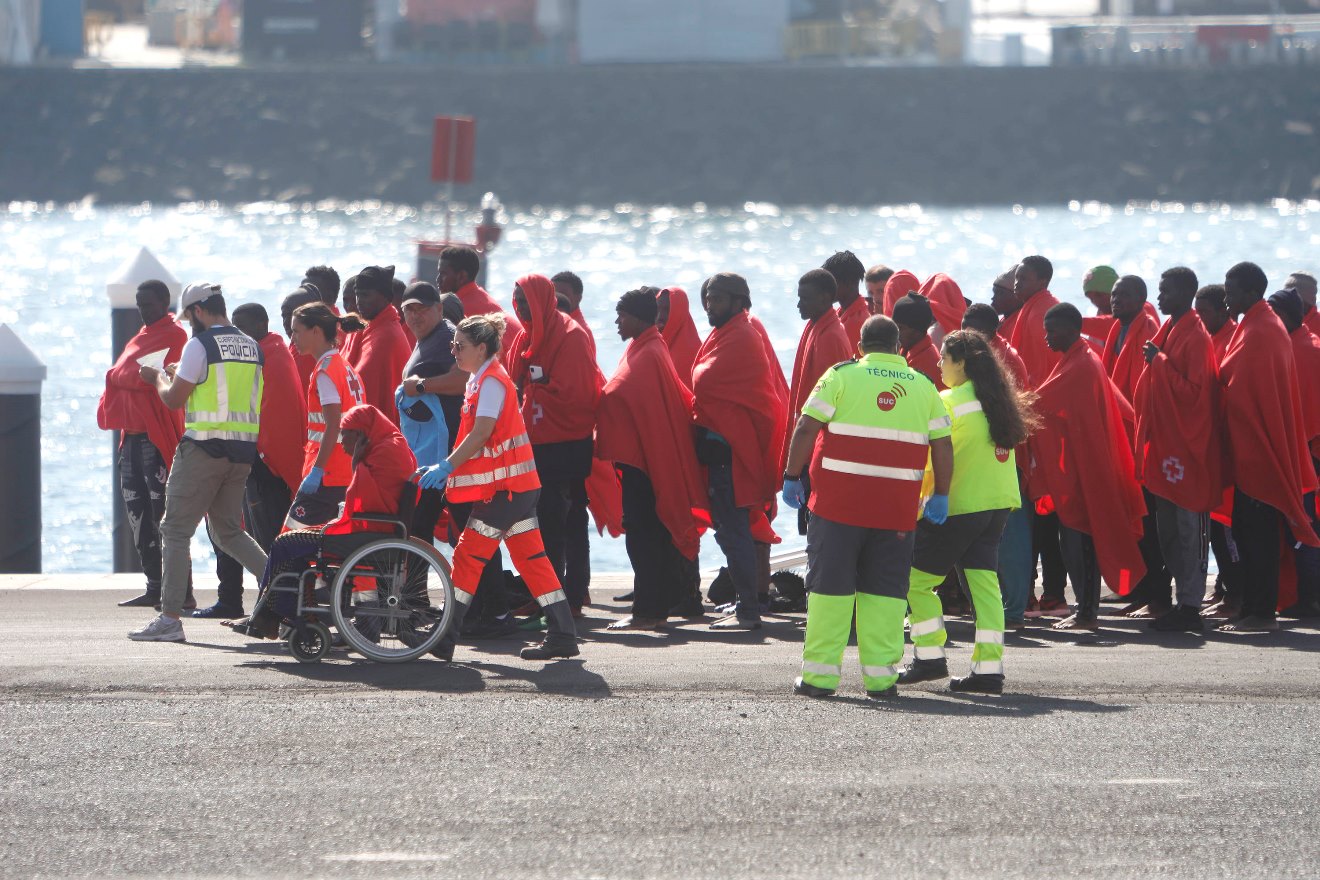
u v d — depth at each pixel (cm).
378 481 3203
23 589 4284
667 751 2569
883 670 2950
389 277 3922
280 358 3838
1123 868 2075
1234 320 3850
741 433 3659
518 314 3703
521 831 2200
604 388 3719
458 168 7750
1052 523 4000
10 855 2112
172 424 4047
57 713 2767
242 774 2439
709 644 3491
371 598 3203
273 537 3881
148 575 4069
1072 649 3478
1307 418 3919
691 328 4109
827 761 2517
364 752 2552
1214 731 2700
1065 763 2511
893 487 2938
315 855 2114
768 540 3831
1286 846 2153
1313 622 3888
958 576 3909
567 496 3797
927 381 2980
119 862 2089
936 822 2238
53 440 8706
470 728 2691
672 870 2062
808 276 3716
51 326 15850
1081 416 3719
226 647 3384
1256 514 3722
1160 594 3988
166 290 4112
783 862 2089
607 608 4072
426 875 2048
